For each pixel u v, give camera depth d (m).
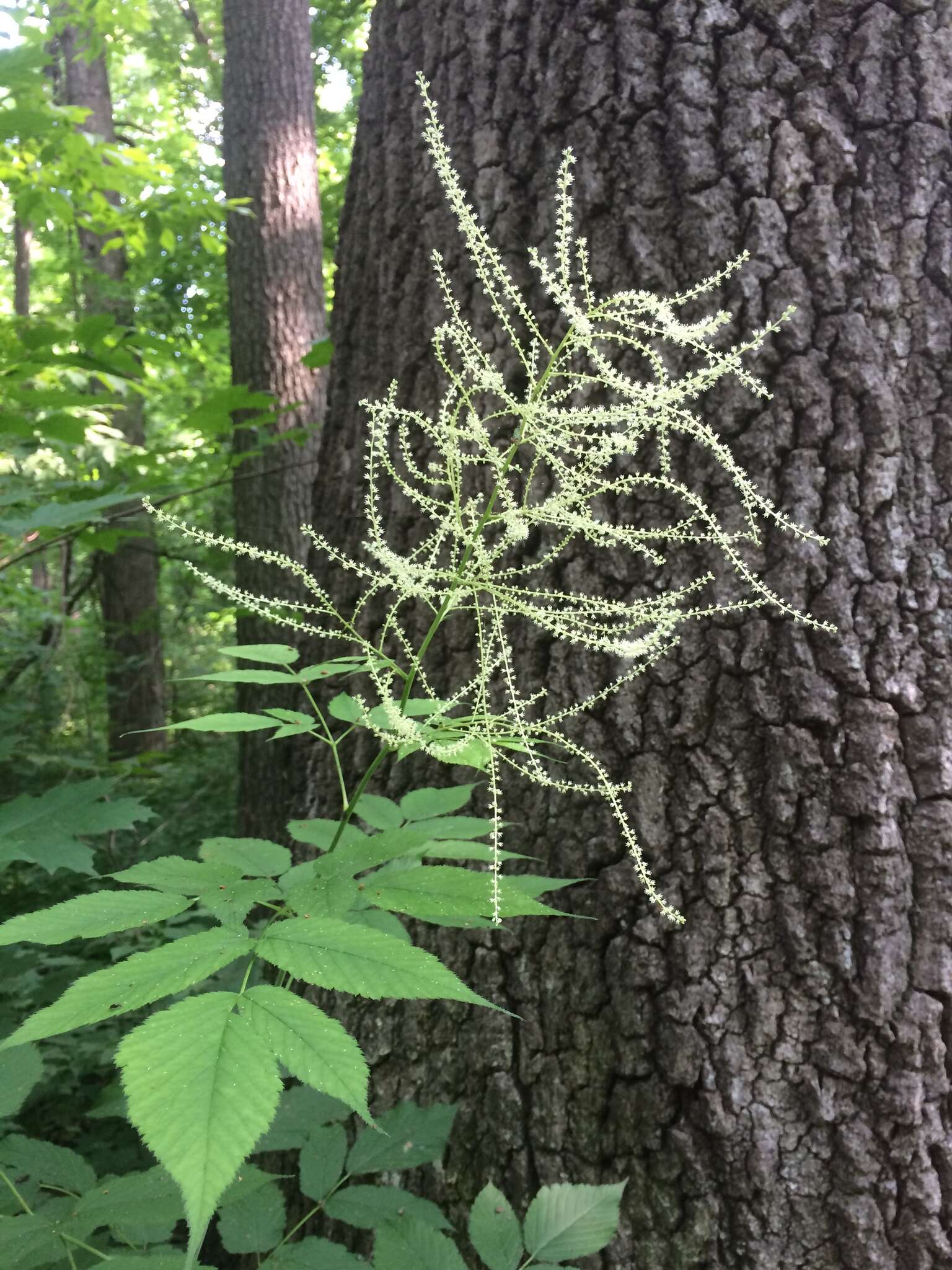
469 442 0.97
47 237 2.45
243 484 2.62
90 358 1.40
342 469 1.17
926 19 0.88
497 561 0.94
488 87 1.01
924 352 0.85
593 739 0.88
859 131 0.87
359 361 1.16
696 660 0.86
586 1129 0.83
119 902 0.52
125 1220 0.59
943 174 0.86
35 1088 1.23
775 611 0.84
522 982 0.88
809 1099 0.78
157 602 4.11
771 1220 0.77
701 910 0.83
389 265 1.11
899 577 0.82
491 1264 0.63
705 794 0.84
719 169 0.89
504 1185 0.84
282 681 0.66
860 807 0.80
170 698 4.40
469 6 1.04
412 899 0.54
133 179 2.08
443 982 0.44
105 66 4.49
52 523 1.07
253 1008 0.43
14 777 2.08
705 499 0.87
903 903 0.78
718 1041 0.80
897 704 0.81
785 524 0.65
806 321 0.86
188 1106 0.37
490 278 0.99
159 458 1.95
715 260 0.88
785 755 0.82
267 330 2.74
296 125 2.85
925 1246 0.74
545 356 0.94
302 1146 0.70
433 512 0.68
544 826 0.90
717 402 0.87
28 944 1.52
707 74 0.90
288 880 0.62
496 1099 0.86
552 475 0.92
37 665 2.45
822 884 0.80
